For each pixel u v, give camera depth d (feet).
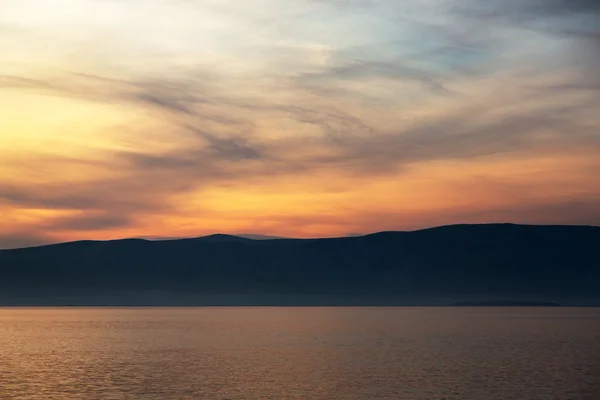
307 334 401.49
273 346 315.78
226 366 235.20
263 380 202.18
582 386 189.88
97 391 183.83
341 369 226.38
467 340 349.61
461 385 192.44
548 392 180.65
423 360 252.62
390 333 408.26
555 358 257.96
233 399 172.55
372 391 183.21
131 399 172.55
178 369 227.61
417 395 177.27
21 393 181.16
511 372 218.18
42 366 237.86
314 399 172.24
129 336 388.37
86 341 351.67
